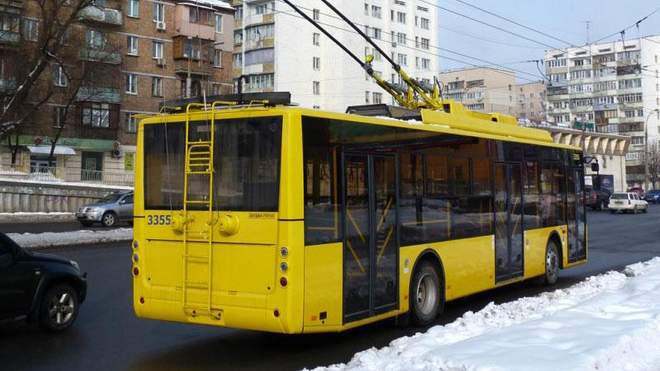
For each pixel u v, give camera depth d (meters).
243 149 7.21
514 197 11.75
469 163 10.39
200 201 7.41
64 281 8.93
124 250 20.03
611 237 25.94
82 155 51.22
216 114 7.41
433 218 9.36
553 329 6.90
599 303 8.65
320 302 7.11
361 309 7.76
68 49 37.16
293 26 78.88
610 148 72.81
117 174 52.94
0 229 28.59
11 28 31.22
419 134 9.15
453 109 11.95
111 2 51.72
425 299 9.20
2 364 7.19
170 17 56.81
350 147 7.73
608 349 5.87
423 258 9.15
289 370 6.95
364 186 7.94
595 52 121.06
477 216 10.52
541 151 12.94
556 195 13.56
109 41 48.03
